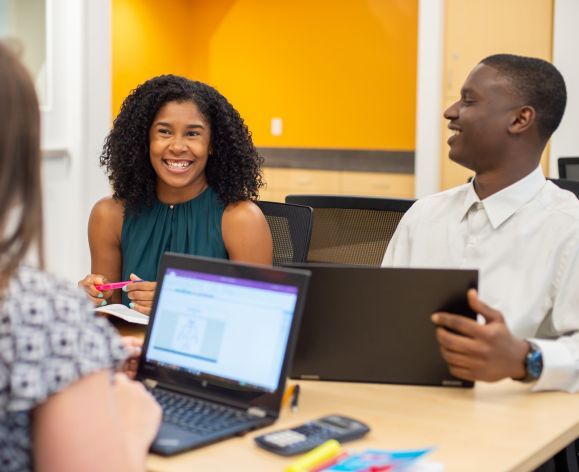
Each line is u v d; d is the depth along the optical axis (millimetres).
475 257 1838
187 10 7590
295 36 6930
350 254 2434
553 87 1792
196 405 1379
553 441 1325
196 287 1459
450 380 1561
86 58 4211
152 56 7285
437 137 5129
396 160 6277
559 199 1812
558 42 4844
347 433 1284
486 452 1260
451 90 5066
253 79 7250
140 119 2273
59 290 901
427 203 2004
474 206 1874
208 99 2299
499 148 1802
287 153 6918
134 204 2326
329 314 1555
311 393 1534
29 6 3998
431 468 1166
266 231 2326
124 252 2357
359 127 6621
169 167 2254
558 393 1554
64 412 867
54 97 4141
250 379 1367
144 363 1479
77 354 876
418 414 1428
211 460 1202
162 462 1191
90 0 4207
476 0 4977
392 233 2375
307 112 6918
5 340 855
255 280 1396
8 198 854
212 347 1417
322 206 2475
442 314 1508
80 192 4230
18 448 888
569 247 1735
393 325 1542
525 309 1751
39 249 901
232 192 2326
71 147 4227
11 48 870
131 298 2107
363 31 6531
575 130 4871
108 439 888
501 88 1789
